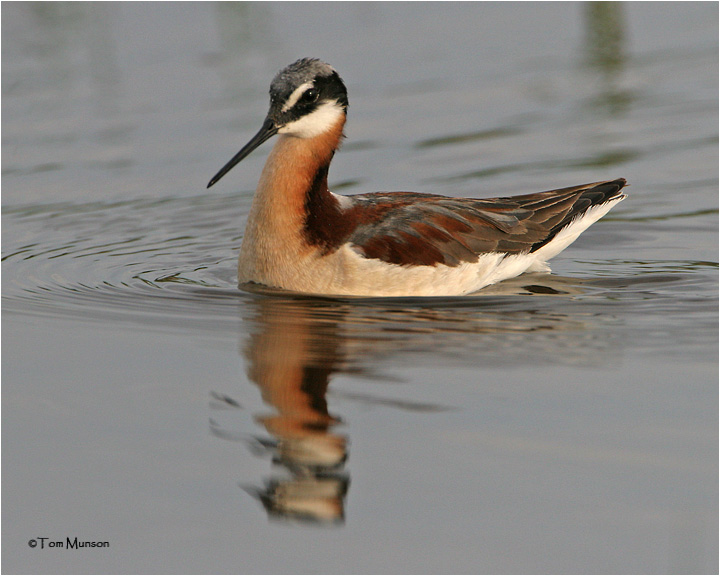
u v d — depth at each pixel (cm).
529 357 991
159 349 1027
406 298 1216
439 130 1944
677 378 927
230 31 2384
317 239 1218
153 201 1684
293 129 1215
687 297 1212
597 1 2666
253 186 1764
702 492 740
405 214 1263
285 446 825
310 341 1046
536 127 1948
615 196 1436
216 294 1230
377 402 885
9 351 1027
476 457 793
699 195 1666
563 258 1440
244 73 2144
